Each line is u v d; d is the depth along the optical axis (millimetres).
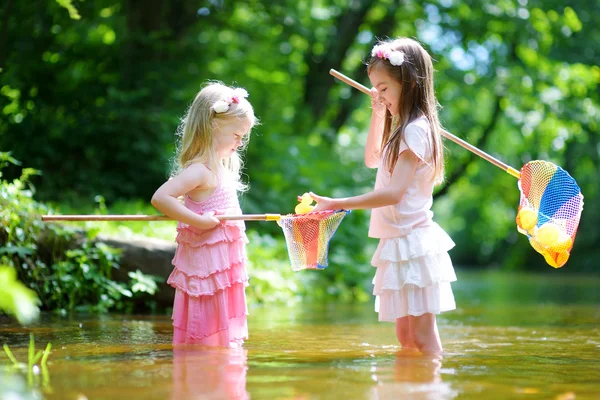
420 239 3377
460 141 3719
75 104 8906
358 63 14281
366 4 12898
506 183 19922
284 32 11688
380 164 3584
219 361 2906
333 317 5406
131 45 9383
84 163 8711
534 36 12266
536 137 14906
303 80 13859
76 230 5316
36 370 2633
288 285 7020
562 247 3438
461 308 6867
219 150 3598
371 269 9086
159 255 5438
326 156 11562
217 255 3477
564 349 3594
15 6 7887
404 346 3561
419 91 3521
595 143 15680
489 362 3023
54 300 5180
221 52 10977
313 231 3508
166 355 3057
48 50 8711
